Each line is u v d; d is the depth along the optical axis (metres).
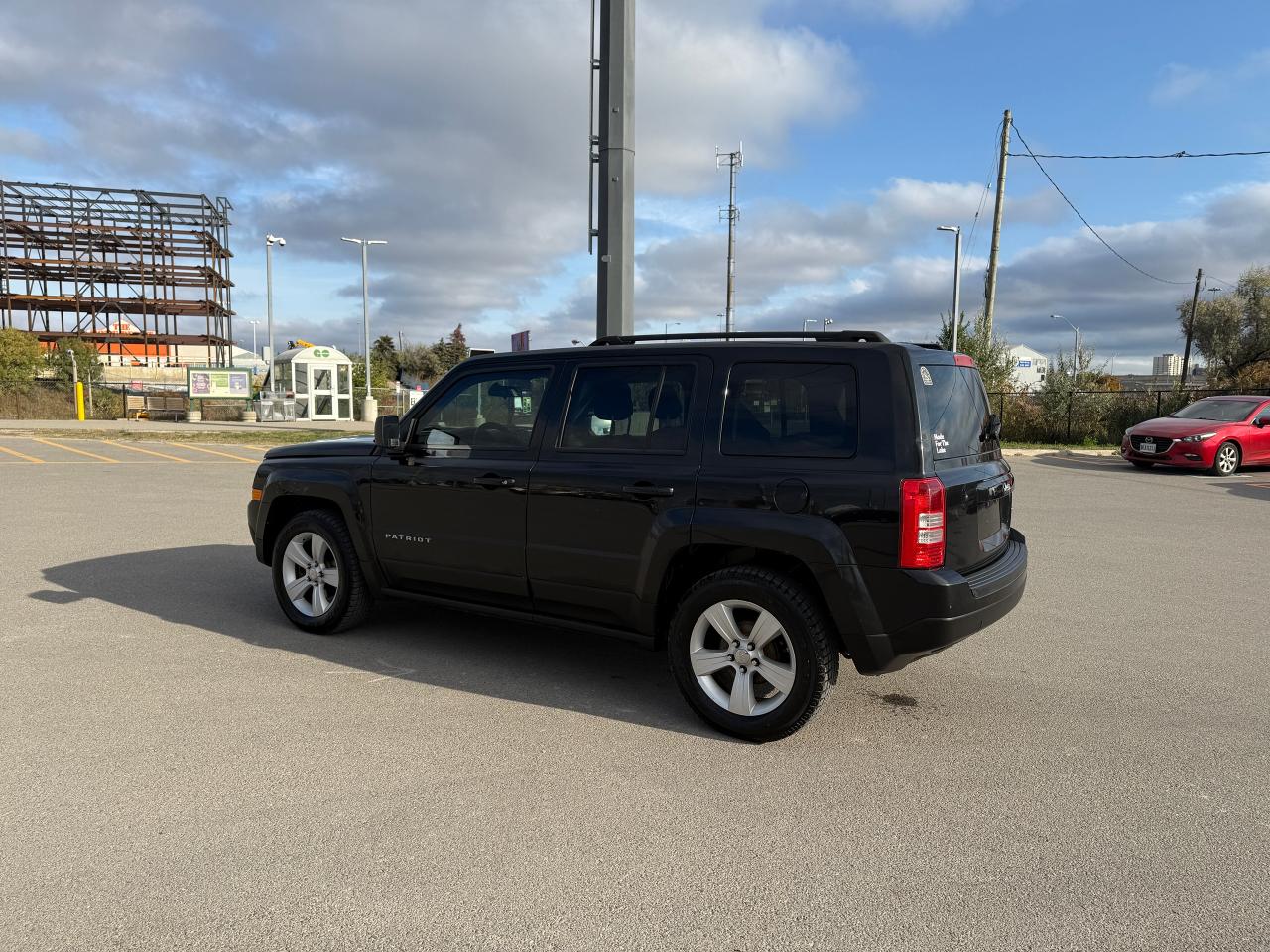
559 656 5.12
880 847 3.04
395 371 62.69
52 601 6.12
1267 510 11.84
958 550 3.88
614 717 4.21
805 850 3.01
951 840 3.09
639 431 4.30
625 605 4.29
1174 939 2.53
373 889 2.71
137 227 45.53
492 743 3.87
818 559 3.75
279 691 4.45
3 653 4.98
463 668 4.88
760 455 3.97
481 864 2.87
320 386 33.34
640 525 4.16
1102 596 6.91
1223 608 6.54
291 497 5.63
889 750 3.89
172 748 3.73
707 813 3.26
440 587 4.99
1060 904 2.70
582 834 3.08
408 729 4.00
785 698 3.86
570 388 4.55
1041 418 25.86
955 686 4.76
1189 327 45.88
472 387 4.86
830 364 3.91
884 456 3.72
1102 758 3.83
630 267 9.13
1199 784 3.57
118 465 15.17
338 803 3.27
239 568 7.23
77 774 3.46
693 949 2.45
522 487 4.53
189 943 2.43
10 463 15.34
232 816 3.15
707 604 4.00
